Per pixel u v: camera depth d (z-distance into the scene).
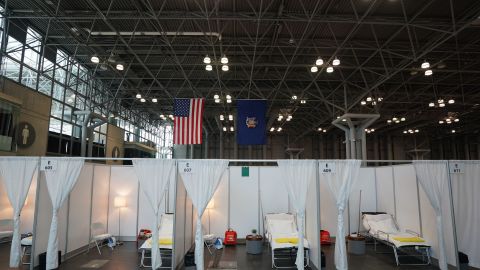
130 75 12.42
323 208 8.70
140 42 9.72
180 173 6.00
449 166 6.30
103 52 10.05
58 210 5.99
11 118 8.94
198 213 5.93
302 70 11.95
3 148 8.65
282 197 8.58
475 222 6.39
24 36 9.54
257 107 10.09
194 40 9.44
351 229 8.70
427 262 6.62
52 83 11.10
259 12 7.21
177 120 8.97
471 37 8.83
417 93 13.45
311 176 6.07
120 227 8.45
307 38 9.05
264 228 8.23
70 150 12.53
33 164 6.01
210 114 18.41
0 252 7.23
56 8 7.71
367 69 10.14
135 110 19.23
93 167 7.84
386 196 8.48
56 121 11.53
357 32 8.70
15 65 9.26
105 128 15.34
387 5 7.28
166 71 12.46
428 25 7.77
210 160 6.05
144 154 20.58
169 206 8.45
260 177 8.64
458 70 10.35
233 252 7.42
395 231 7.57
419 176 6.32
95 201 7.91
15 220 5.93
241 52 10.21
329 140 25.61
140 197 8.50
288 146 24.36
